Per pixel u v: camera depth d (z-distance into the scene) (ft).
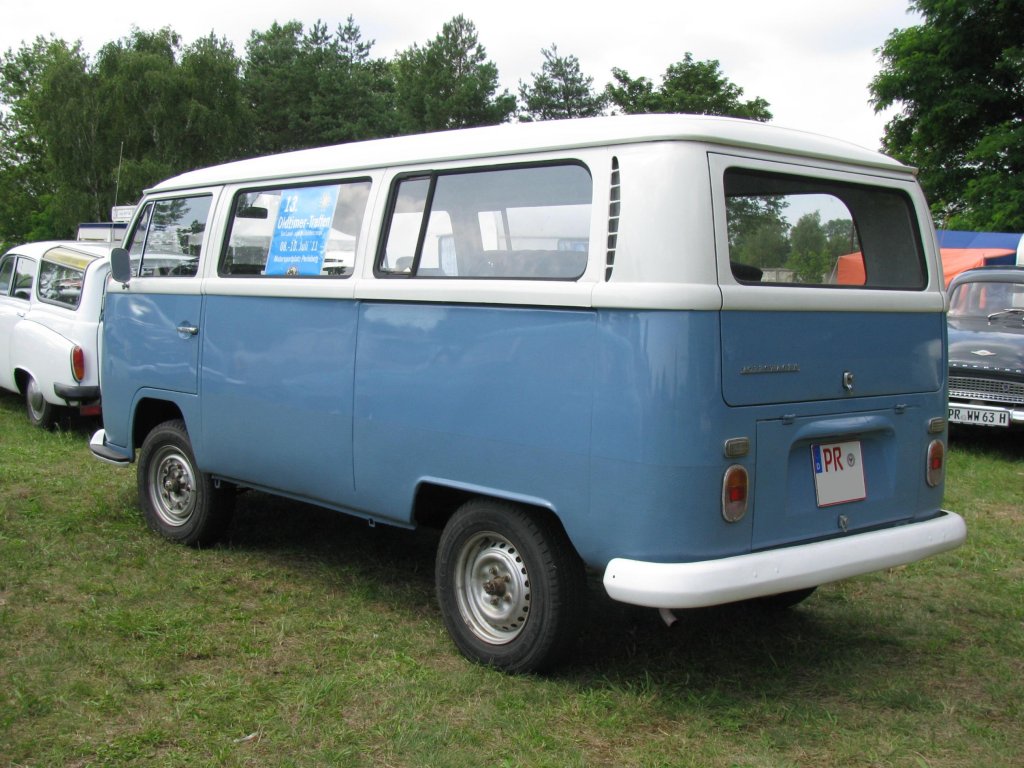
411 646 14.38
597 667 13.78
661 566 11.34
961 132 94.48
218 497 18.70
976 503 24.38
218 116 140.36
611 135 12.12
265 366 16.67
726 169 12.00
